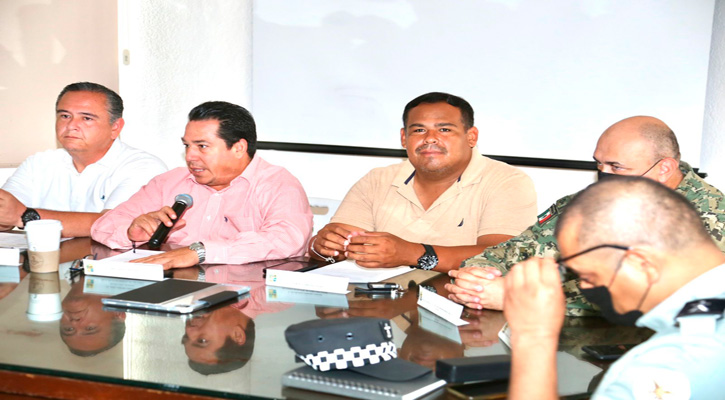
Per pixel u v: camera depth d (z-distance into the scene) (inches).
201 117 110.8
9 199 115.6
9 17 167.3
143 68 181.8
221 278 90.4
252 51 180.5
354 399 52.2
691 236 44.5
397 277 92.3
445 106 114.0
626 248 44.5
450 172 116.0
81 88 132.7
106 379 55.7
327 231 103.1
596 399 45.0
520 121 159.5
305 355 56.1
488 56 160.2
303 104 177.3
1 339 64.4
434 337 67.1
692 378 42.8
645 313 46.6
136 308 74.5
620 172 87.4
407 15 165.5
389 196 123.0
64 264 96.0
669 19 146.5
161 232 106.8
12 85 169.3
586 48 152.9
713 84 147.7
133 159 136.3
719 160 148.1
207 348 62.4
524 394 46.5
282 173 116.0
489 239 110.2
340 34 171.8
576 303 76.0
